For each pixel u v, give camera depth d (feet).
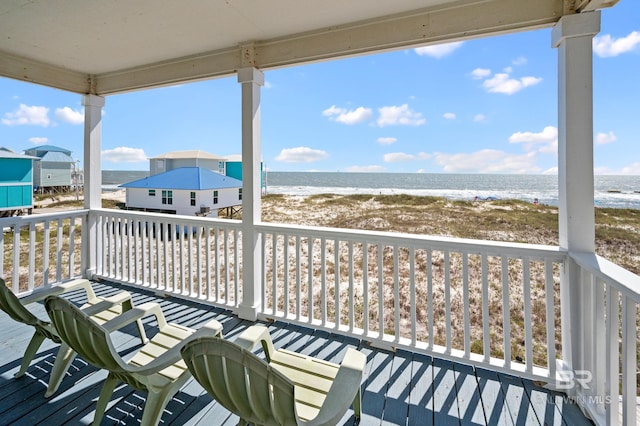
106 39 9.33
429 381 6.73
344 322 12.24
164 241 11.43
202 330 5.57
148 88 11.71
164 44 9.64
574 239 6.23
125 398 6.08
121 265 13.15
